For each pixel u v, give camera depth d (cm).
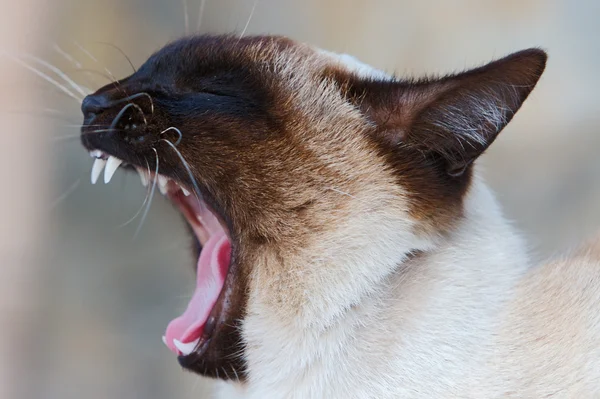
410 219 67
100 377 87
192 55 69
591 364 66
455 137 67
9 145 89
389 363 66
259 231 67
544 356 66
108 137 69
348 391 66
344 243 67
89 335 88
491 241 68
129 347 88
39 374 87
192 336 69
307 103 68
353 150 67
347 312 67
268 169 67
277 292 67
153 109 68
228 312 68
